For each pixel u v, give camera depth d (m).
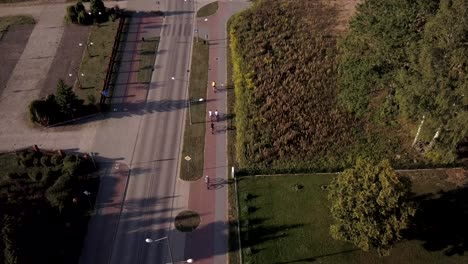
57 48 88.56
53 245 56.38
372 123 70.19
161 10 98.44
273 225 58.38
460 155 64.69
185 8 98.94
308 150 66.88
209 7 99.19
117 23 93.81
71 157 66.06
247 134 68.56
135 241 57.81
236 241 57.34
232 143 70.06
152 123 73.50
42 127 73.06
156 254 56.41
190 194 63.03
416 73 56.59
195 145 69.81
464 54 50.78
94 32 92.06
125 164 67.25
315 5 96.38
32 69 83.88
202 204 61.72
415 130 66.81
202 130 72.19
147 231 58.88
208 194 62.91
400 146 66.81
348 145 67.31
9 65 84.81
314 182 63.25
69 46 88.88
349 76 70.25
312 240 56.56
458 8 50.72
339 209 50.97
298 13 94.06
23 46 89.19
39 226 57.12
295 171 64.31
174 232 58.66
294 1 97.44
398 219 48.78
